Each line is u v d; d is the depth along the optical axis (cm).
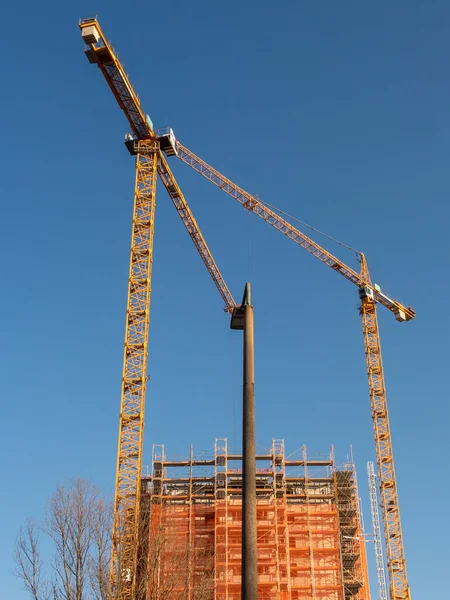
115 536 5250
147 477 10931
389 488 12288
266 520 10650
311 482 11175
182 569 6794
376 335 13562
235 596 9962
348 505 11050
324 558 10538
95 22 9788
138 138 11394
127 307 10450
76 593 4416
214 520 10600
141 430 9719
